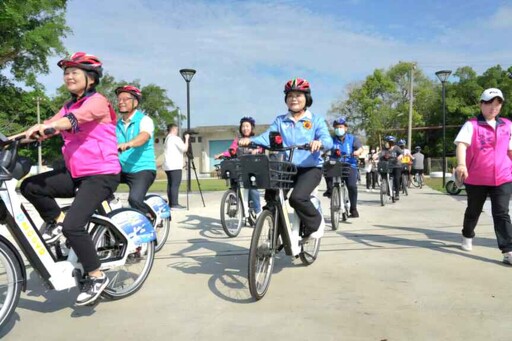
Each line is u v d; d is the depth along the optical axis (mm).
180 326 3191
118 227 3717
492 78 42969
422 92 45469
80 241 3262
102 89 33750
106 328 3182
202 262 4949
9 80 17938
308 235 4383
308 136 4410
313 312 3402
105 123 3449
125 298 3787
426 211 8930
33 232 3137
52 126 2961
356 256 5082
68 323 3279
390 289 3906
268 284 3885
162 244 5629
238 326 3172
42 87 17469
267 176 3590
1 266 3055
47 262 3191
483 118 4840
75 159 3363
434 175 28906
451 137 44688
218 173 7520
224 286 4074
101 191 3393
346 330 3070
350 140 7980
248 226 7316
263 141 4324
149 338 3008
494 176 4699
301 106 4438
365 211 9062
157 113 38156
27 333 3111
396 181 11086
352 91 46656
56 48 16031
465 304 3518
